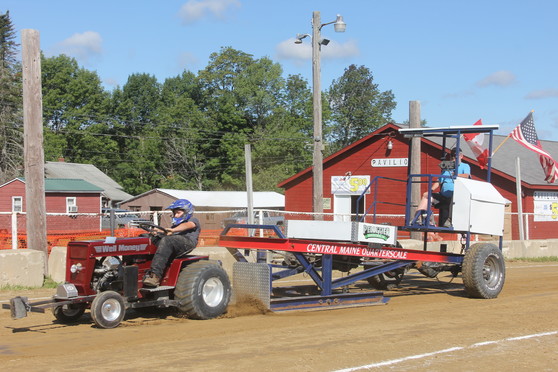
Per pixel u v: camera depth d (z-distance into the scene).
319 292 10.96
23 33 13.52
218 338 7.58
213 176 74.19
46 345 7.27
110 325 8.20
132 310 9.55
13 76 61.91
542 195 28.02
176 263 8.92
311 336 7.68
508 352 6.90
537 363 6.46
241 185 70.50
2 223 42.72
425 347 7.10
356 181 32.31
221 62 78.62
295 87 81.12
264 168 71.19
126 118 83.81
